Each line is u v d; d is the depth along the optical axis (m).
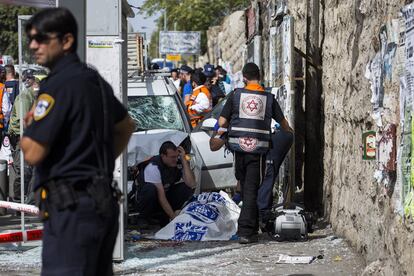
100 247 4.78
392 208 7.29
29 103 9.91
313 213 12.07
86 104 4.69
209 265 8.80
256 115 10.03
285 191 12.34
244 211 10.05
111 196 4.77
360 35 9.23
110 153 4.85
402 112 6.89
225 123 10.15
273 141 11.05
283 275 8.23
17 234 8.61
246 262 8.92
